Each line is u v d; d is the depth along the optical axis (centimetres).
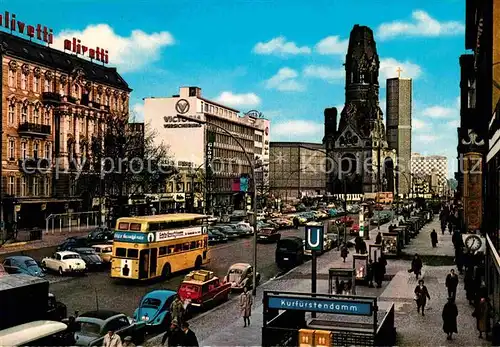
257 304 2995
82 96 7862
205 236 4403
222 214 9538
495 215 2369
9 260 3681
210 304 2919
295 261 4500
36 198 6850
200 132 11200
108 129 7338
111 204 6994
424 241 6544
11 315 1574
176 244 3969
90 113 7881
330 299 1827
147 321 2391
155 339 2248
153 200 8412
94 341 1838
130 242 3622
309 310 1850
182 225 4069
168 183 9681
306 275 4019
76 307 2914
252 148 13950
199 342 2189
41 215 7000
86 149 7762
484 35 3497
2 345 1364
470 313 2814
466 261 3862
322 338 1675
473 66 5131
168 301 2464
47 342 1491
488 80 3250
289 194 18638
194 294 2809
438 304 3023
